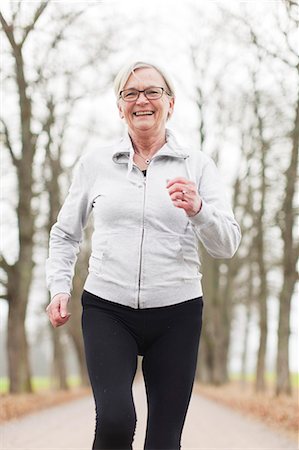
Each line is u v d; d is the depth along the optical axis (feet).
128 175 12.37
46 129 70.69
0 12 60.54
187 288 12.19
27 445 33.88
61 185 84.58
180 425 11.98
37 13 60.54
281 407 51.90
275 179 75.41
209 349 122.42
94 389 11.59
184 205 11.41
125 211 12.16
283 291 68.33
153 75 12.47
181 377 11.91
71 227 13.15
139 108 12.43
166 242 12.11
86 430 42.47
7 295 70.85
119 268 12.10
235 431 42.06
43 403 67.92
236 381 174.29
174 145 12.57
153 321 12.07
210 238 11.97
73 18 62.08
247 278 118.01
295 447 33.76
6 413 51.29
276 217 70.28
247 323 124.26
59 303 12.78
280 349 68.08
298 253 67.87
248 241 107.14
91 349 11.82
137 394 106.63
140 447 31.37
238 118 90.43
